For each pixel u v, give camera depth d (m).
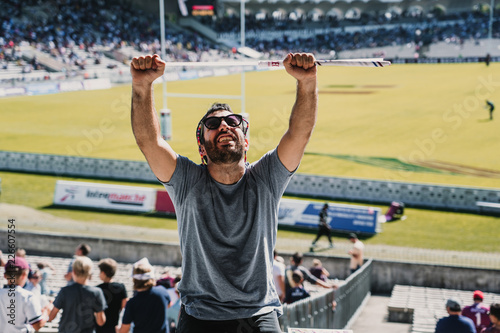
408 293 19.11
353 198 29.50
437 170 33.47
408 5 107.25
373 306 18.61
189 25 97.25
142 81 3.10
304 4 110.56
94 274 19.58
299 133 3.20
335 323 12.59
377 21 106.38
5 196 29.16
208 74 51.28
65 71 63.66
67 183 28.36
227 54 89.25
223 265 3.20
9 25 72.50
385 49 93.25
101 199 28.08
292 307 8.09
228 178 3.21
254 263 3.24
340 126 44.72
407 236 24.55
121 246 22.55
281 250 22.47
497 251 22.58
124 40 82.81
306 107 3.17
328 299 11.61
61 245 23.09
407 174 32.72
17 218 25.73
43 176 32.84
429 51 90.00
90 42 77.38
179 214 3.27
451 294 19.16
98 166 32.84
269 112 48.28
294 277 11.91
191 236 3.24
